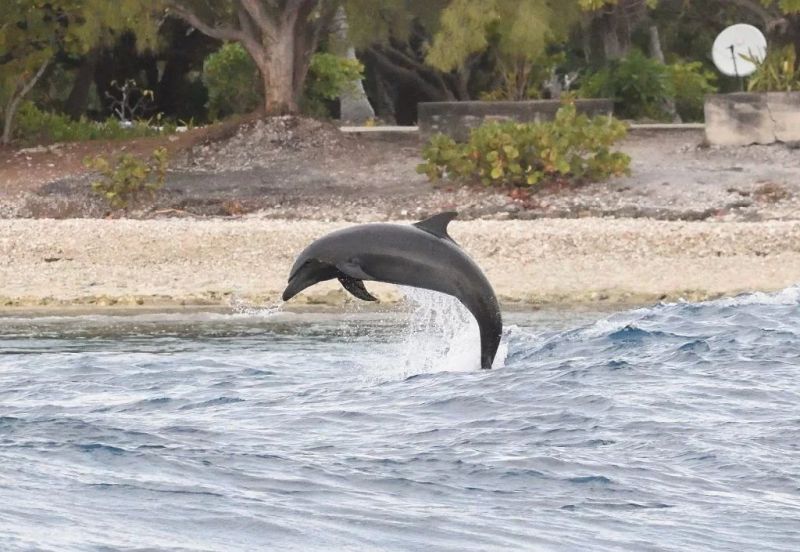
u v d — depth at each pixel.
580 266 100.06
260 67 147.38
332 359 58.34
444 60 129.50
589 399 41.66
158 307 90.00
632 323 59.25
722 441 35.78
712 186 125.50
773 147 136.12
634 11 186.25
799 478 32.09
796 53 148.12
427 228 43.75
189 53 192.88
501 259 101.69
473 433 37.34
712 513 28.94
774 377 45.62
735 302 65.88
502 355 51.09
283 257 102.94
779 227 105.62
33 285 96.25
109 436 36.62
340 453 34.69
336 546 25.55
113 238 105.81
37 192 131.00
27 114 152.12
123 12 134.25
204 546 24.95
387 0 140.38
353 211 124.31
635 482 31.64
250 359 58.34
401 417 40.03
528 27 129.75
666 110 178.00
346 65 181.50
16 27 146.00
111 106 189.88
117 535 25.38
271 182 133.38
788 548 26.50
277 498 29.39
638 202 122.31
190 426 38.75
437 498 29.98
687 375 46.03
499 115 141.00
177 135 148.25
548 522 27.98
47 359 57.38
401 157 140.50
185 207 127.06
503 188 127.38
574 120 129.50
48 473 31.17
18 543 24.03
